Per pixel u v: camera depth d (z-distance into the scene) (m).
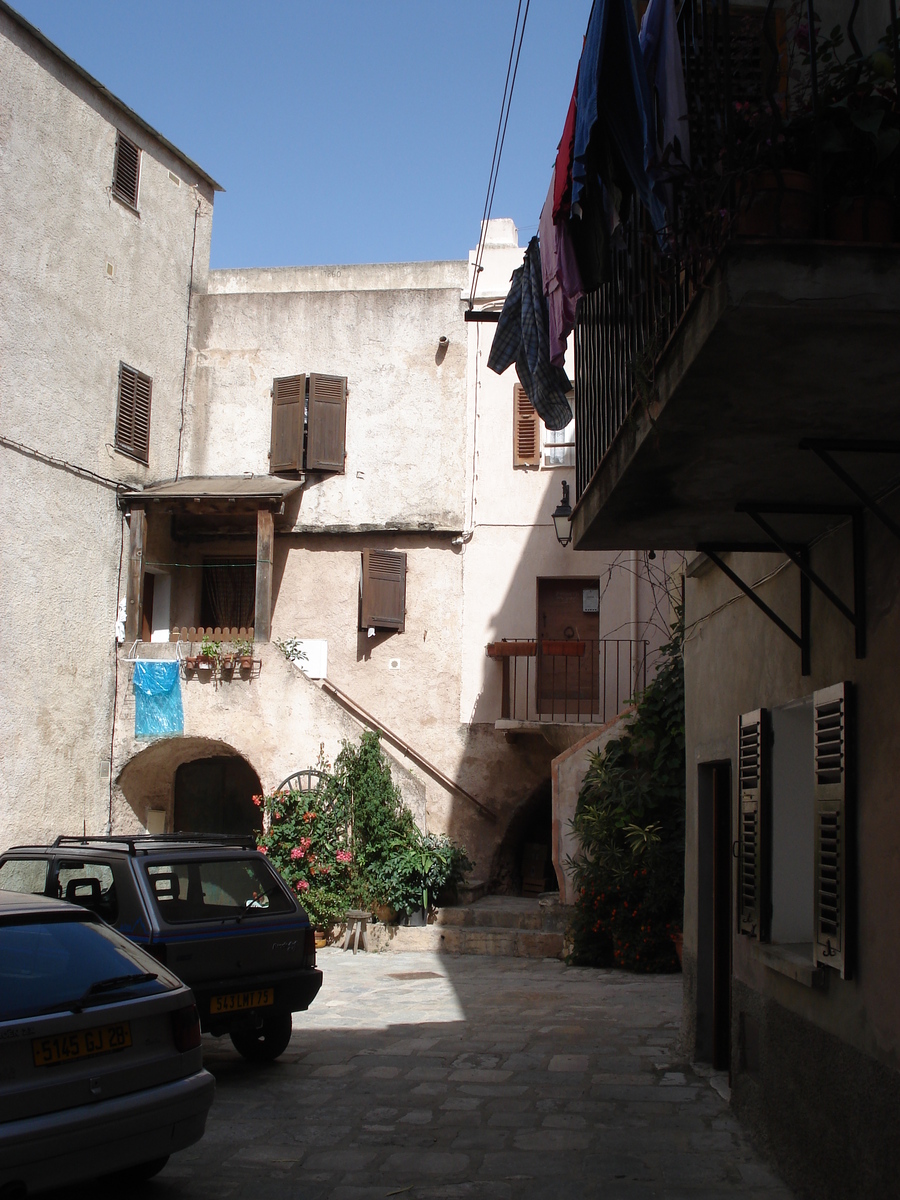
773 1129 5.37
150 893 6.84
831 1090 4.57
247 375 17.11
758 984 5.75
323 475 16.59
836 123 3.61
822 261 3.18
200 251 17.73
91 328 14.97
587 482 6.03
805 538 5.22
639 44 4.10
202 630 15.14
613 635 15.52
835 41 3.82
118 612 15.35
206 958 6.82
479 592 15.99
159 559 16.50
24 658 13.49
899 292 3.17
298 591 16.50
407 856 13.38
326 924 13.38
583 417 6.38
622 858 11.78
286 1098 6.64
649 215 4.68
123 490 15.53
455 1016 9.29
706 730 7.32
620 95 4.31
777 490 4.60
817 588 5.00
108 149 15.47
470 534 16.11
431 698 15.85
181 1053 4.59
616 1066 7.45
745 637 6.34
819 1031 4.75
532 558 15.91
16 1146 3.84
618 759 12.66
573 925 12.20
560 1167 5.35
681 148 3.94
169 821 16.56
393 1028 8.79
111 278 15.44
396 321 16.84
